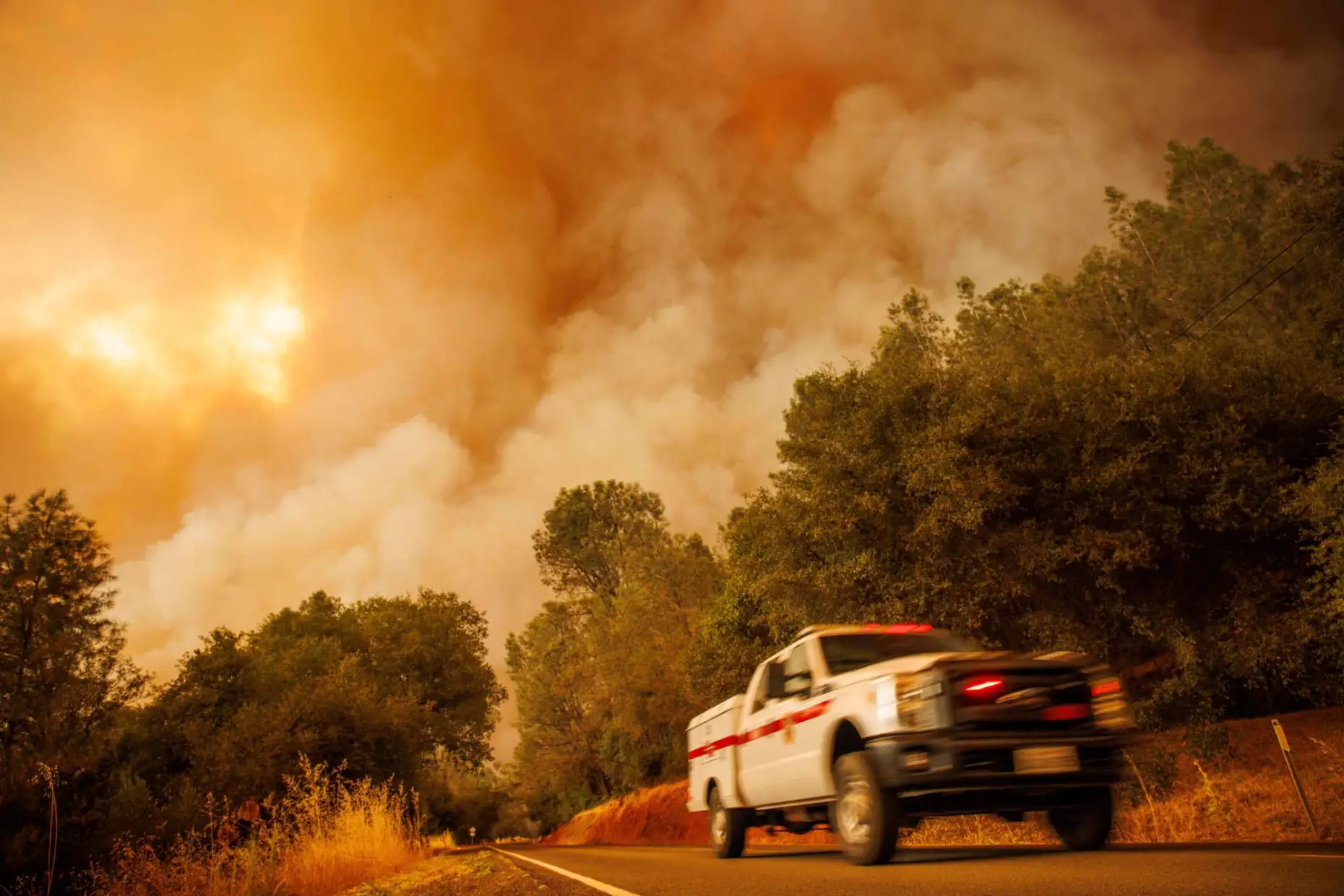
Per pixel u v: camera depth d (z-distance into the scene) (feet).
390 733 127.95
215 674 126.62
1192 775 46.75
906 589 52.54
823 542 56.75
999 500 51.16
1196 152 128.67
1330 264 77.87
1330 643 48.24
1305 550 53.83
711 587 132.26
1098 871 18.38
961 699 22.34
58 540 92.84
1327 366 62.59
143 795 81.56
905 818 23.94
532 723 186.29
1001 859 22.98
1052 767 22.26
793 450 57.72
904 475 52.90
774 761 29.84
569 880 26.86
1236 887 14.52
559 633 190.80
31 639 88.74
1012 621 53.57
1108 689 23.82
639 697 141.08
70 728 86.53
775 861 30.48
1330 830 31.65
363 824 47.03
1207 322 109.40
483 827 283.79
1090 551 50.26
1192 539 55.01
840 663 28.07
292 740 113.50
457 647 206.80
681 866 31.07
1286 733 48.14
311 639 177.37
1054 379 57.26
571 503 204.13
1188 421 54.80
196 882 39.55
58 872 70.13
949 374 57.21
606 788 187.62
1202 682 50.01
